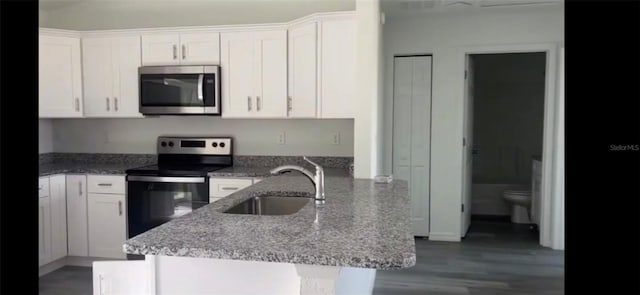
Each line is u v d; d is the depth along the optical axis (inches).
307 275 56.7
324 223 68.5
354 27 130.0
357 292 83.9
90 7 166.7
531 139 226.1
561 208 160.9
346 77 131.6
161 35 149.8
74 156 172.1
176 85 148.1
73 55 152.4
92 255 146.1
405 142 175.3
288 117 143.2
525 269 141.0
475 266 144.1
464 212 177.8
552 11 158.6
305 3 153.3
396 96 174.7
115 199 143.9
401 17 169.2
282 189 97.7
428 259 151.0
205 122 163.6
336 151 156.4
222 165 159.3
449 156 172.4
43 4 164.9
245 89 146.3
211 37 147.3
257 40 144.3
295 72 140.3
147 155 167.3
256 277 64.6
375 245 57.3
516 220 204.4
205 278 65.6
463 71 169.0
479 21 165.6
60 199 143.7
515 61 226.2
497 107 229.3
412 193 176.1
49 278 135.3
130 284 66.9
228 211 81.8
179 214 141.0
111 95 153.6
